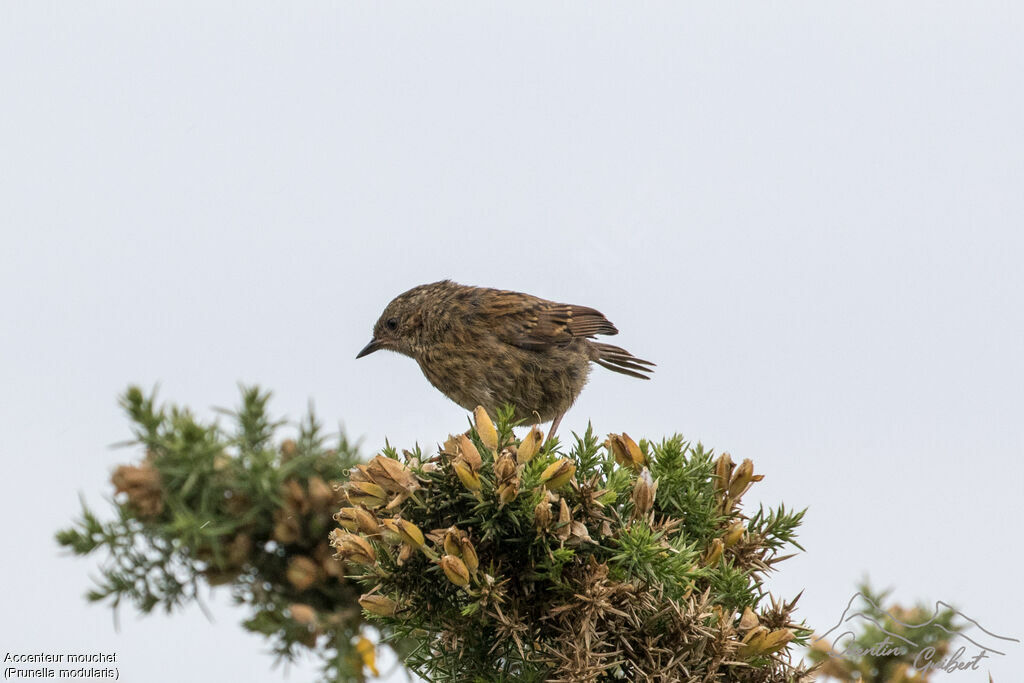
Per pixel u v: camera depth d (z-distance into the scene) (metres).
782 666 6.35
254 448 9.79
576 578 6.25
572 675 5.96
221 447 9.47
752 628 6.29
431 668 6.75
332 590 9.60
